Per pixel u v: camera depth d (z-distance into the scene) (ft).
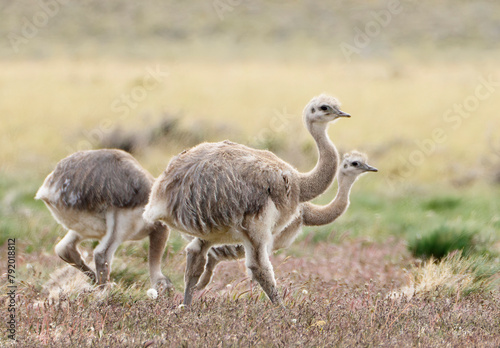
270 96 402.31
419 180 231.71
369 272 110.22
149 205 79.66
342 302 78.02
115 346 60.18
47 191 90.89
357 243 138.82
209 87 430.61
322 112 86.17
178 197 77.46
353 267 114.01
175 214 77.71
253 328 64.95
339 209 93.15
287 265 112.16
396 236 150.00
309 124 87.30
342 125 325.21
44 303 73.20
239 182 77.00
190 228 77.51
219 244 81.51
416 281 93.56
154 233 92.94
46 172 214.48
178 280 100.78
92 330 65.67
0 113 328.49
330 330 65.87
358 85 451.94
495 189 219.20
